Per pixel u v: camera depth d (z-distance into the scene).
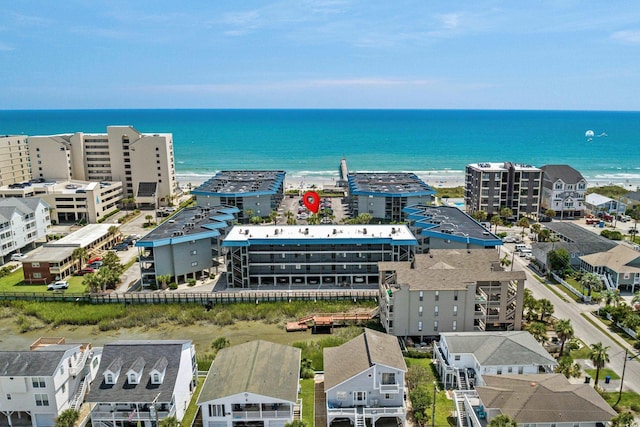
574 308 85.81
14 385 54.19
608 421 49.91
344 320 82.25
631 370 65.62
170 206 169.50
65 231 138.25
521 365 59.72
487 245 94.62
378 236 97.19
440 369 65.56
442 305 73.50
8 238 112.50
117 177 172.62
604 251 102.88
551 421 49.50
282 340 78.50
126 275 105.06
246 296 91.31
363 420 54.69
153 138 166.25
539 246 109.00
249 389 53.53
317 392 62.69
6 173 165.62
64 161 162.25
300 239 95.25
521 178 144.75
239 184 155.38
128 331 82.88
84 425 55.88
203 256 102.69
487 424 51.06
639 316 76.38
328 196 187.62
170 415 53.56
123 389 53.94
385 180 163.12
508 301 74.88
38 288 98.31
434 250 87.31
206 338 79.94
